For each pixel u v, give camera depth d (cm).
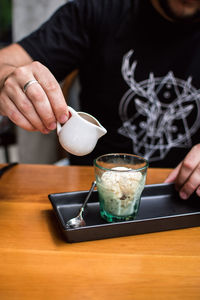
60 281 37
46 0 128
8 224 48
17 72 49
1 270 38
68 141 47
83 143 47
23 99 48
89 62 91
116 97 89
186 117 90
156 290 37
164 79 87
